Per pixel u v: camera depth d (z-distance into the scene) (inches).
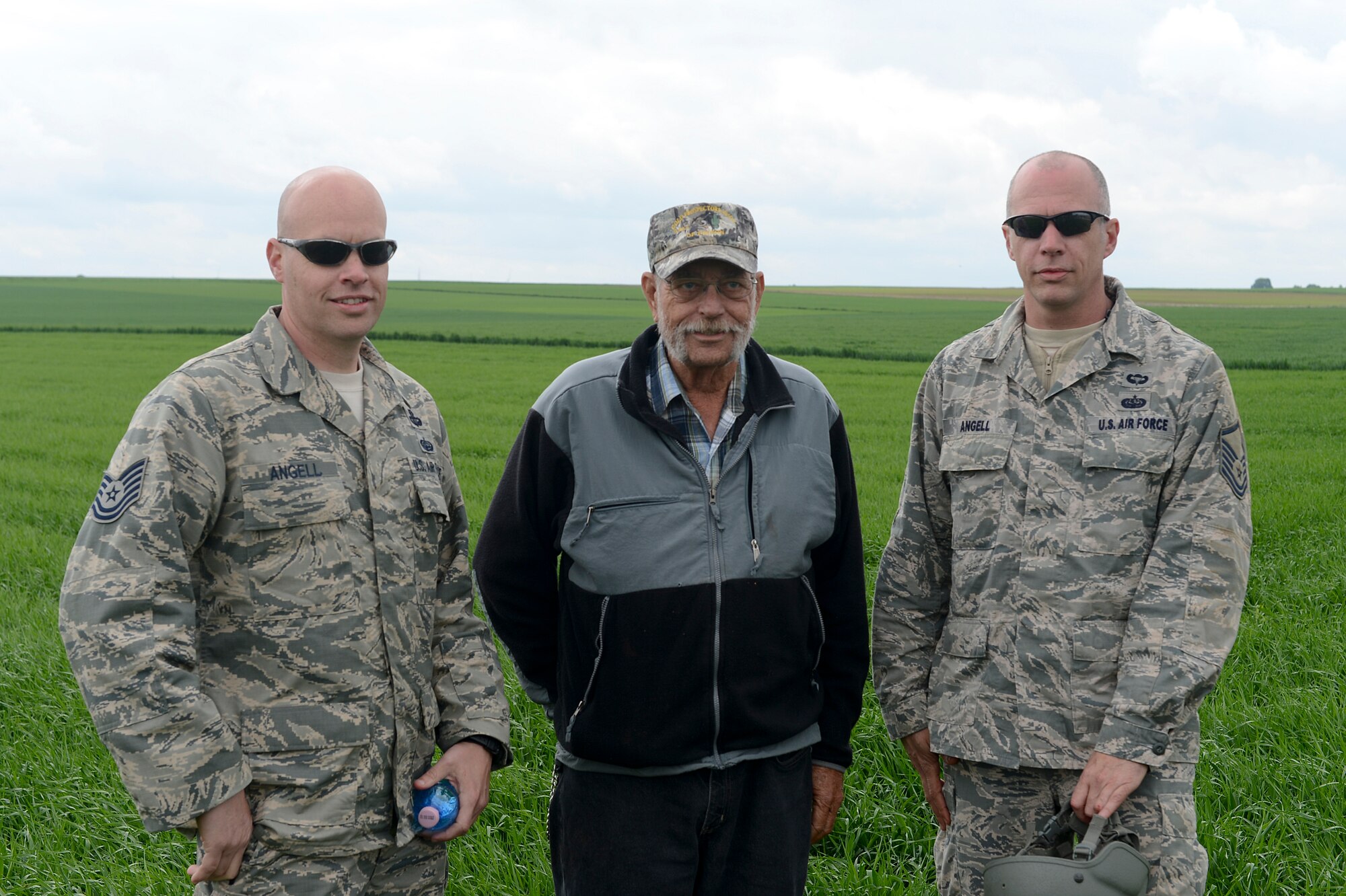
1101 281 127.5
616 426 121.3
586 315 2763.3
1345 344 1563.7
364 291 110.3
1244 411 810.2
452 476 124.4
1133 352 123.8
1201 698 115.5
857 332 1990.7
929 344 1672.0
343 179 110.4
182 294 3595.0
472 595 127.0
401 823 110.0
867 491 460.8
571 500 120.8
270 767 103.1
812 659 126.3
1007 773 126.9
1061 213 122.4
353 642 107.3
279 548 105.0
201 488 101.5
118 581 95.5
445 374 1205.1
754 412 121.3
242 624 104.3
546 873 152.0
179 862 160.2
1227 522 117.5
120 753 94.0
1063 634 122.6
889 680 136.6
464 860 158.6
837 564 129.5
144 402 103.7
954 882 132.6
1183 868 116.1
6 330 2006.6
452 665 121.0
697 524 118.7
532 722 198.1
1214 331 1881.2
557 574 131.0
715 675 116.9
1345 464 533.6
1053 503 124.3
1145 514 121.4
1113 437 122.4
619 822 118.8
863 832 167.2
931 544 136.8
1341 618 260.4
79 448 661.3
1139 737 114.3
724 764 118.0
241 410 105.0
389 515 111.7
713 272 116.0
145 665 94.5
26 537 387.5
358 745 106.9
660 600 116.9
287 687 104.7
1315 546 344.8
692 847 118.8
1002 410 128.8
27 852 161.5
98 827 169.2
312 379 109.7
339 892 105.1
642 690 117.0
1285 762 178.4
